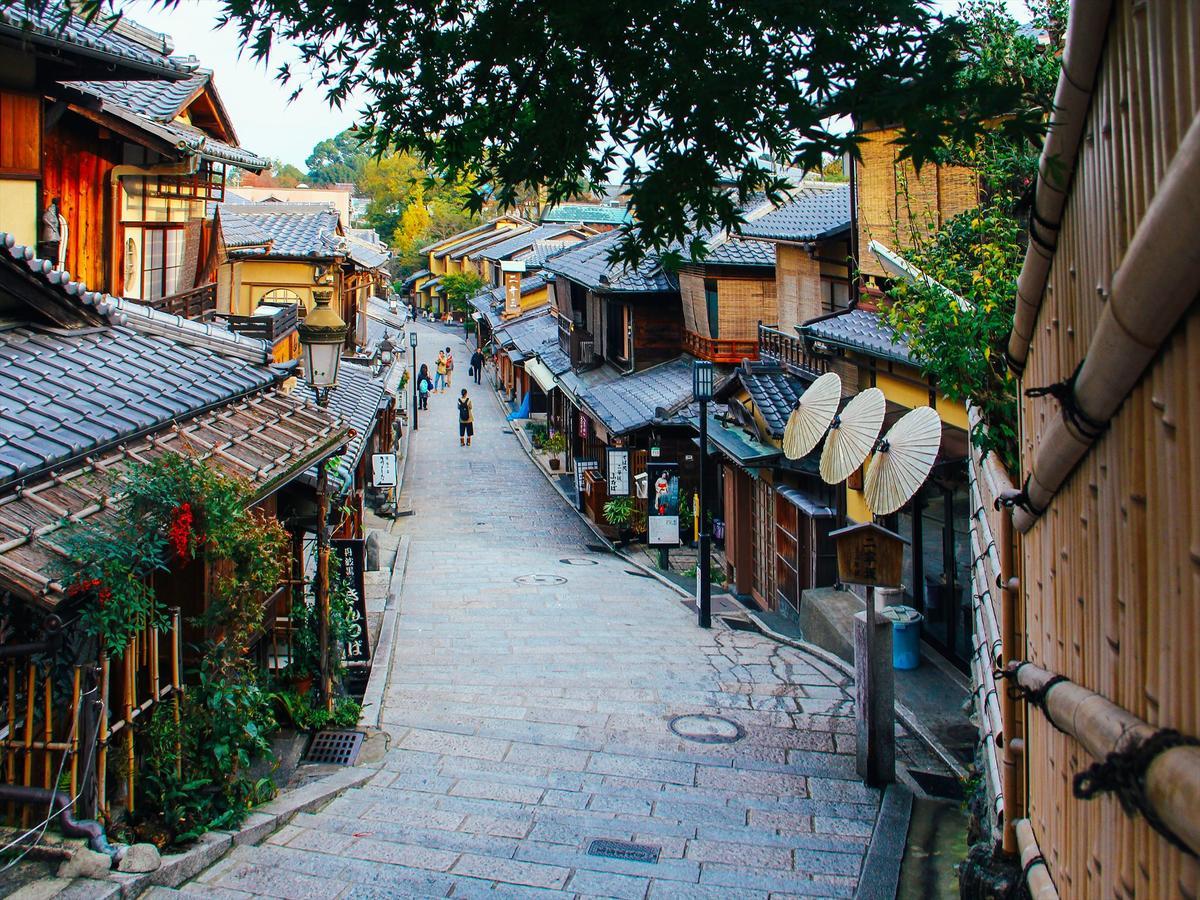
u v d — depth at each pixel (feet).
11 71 35.91
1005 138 13.76
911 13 15.16
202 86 51.03
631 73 17.90
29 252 29.86
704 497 55.16
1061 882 15.03
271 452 30.96
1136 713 10.16
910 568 47.60
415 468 119.75
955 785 32.24
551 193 20.25
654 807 30.27
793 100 16.15
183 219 57.88
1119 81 10.14
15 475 22.07
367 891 23.30
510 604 59.57
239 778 27.07
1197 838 7.14
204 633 27.96
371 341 144.66
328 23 18.45
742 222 18.76
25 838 20.95
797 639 51.62
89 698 21.44
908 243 49.96
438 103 19.80
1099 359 10.12
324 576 36.83
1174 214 7.16
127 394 29.19
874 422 37.55
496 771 33.12
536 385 155.74
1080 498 13.07
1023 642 19.95
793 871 25.89
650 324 93.76
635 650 49.26
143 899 20.92
